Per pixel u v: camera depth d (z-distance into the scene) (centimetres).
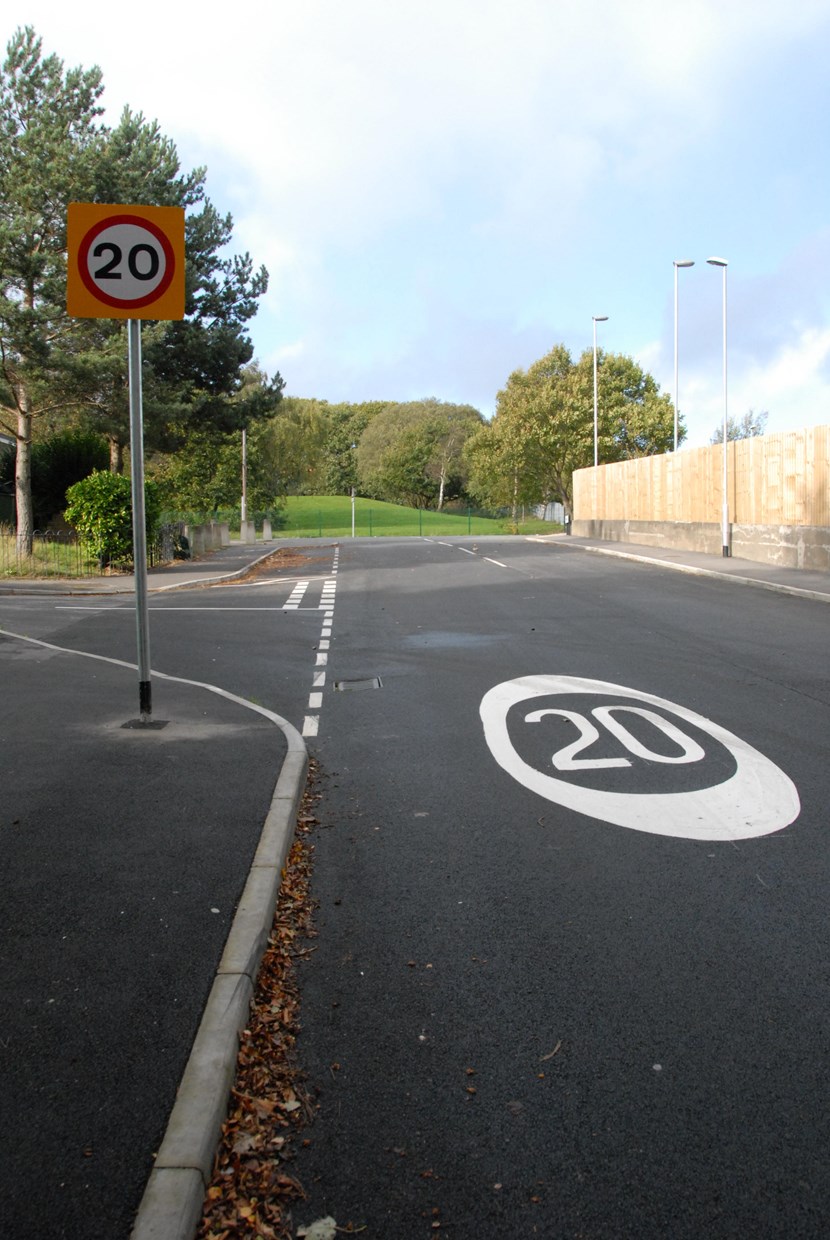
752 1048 340
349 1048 343
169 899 448
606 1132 294
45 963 386
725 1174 276
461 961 409
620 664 1133
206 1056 318
